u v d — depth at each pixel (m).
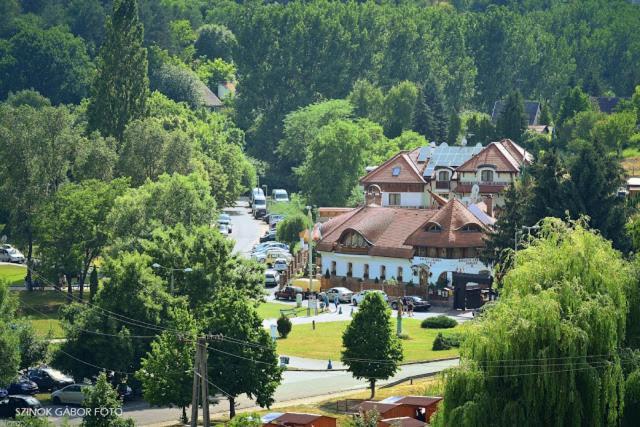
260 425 189.25
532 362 177.38
